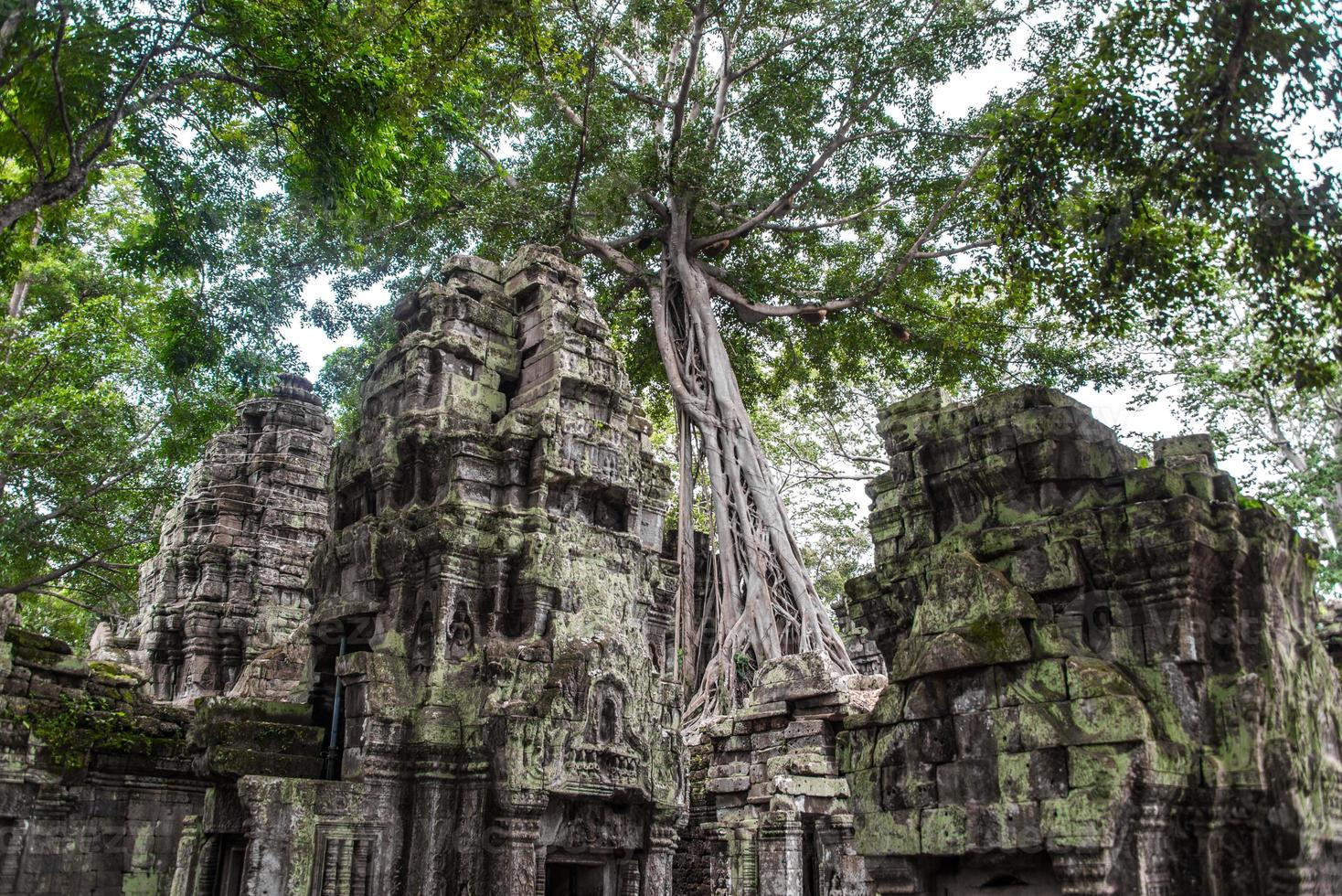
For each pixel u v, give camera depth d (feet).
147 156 53.16
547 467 49.88
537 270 56.49
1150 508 26.00
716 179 97.35
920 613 28.96
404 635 47.57
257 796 40.68
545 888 45.21
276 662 68.03
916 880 27.20
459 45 61.21
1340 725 28.09
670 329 103.09
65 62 43.65
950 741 27.12
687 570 95.09
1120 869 23.30
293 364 68.03
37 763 51.13
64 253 91.45
